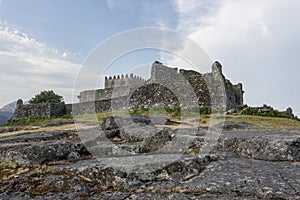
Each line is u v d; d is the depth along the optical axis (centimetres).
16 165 719
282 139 873
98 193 591
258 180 608
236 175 645
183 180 636
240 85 3444
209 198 532
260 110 2650
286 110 2977
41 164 723
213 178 631
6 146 848
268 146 855
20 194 575
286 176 634
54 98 5303
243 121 2006
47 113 3438
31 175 648
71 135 1223
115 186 619
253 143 905
